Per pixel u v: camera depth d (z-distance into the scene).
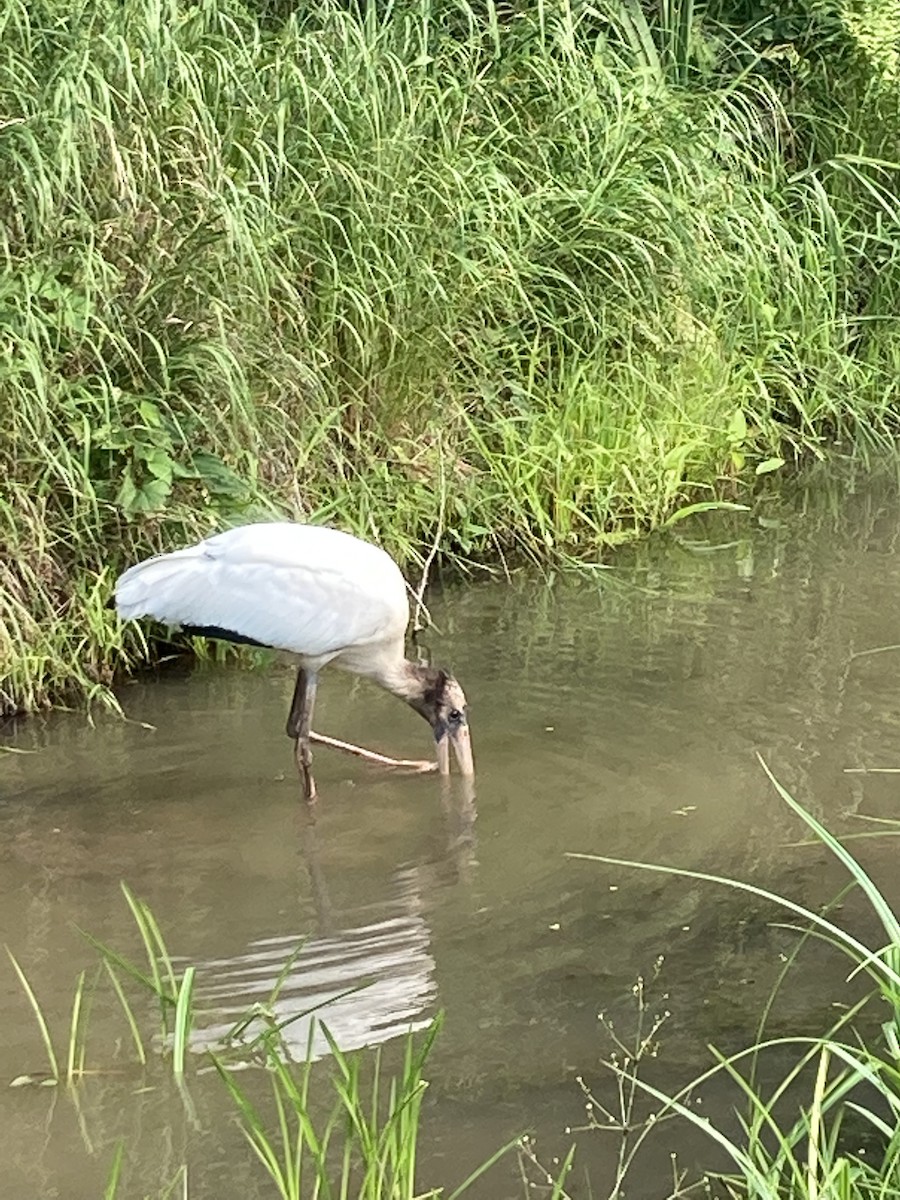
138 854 3.36
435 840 3.39
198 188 4.31
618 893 3.16
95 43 4.35
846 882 3.18
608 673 4.19
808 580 4.84
